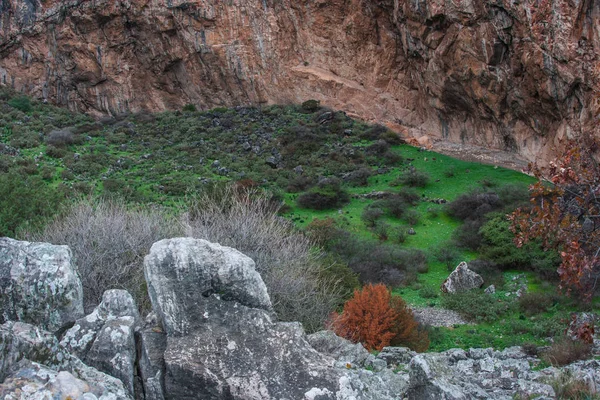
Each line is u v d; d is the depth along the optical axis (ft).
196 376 14.26
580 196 25.85
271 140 126.31
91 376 13.61
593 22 83.71
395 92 138.92
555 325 52.95
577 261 24.35
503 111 108.47
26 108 148.36
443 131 125.39
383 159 116.37
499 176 103.04
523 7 93.66
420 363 16.15
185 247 15.89
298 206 96.89
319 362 14.49
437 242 82.74
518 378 27.43
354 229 86.89
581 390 21.97
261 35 149.38
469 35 106.01
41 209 57.93
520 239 27.22
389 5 133.08
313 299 41.16
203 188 87.86
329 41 148.05
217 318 15.28
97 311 16.57
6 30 158.71
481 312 58.54
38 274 17.03
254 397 13.96
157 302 15.42
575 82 86.12
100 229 41.78
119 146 127.03
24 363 12.17
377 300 43.47
